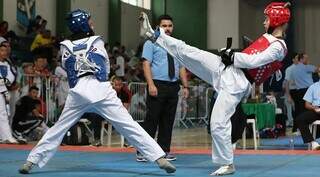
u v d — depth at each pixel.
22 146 9.64
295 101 13.95
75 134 10.27
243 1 23.91
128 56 19.80
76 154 8.03
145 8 24.25
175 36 24.19
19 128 11.36
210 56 5.82
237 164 6.68
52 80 12.70
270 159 7.27
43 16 18.23
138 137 5.67
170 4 24.31
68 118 5.85
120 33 21.98
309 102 9.43
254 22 24.38
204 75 5.91
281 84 18.38
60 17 18.81
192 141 12.12
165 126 7.16
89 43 5.79
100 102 5.70
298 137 13.06
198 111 18.27
